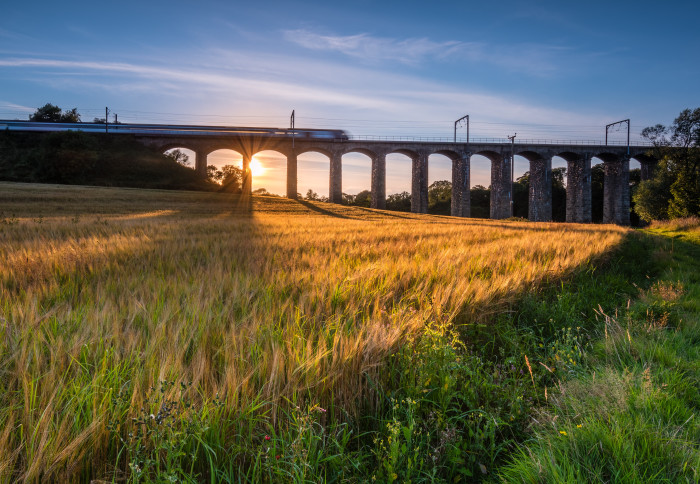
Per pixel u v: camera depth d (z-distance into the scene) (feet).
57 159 221.05
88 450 6.32
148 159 255.09
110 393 6.93
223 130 255.50
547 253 30.35
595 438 7.41
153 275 18.03
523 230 60.90
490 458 7.97
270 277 17.67
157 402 6.70
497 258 25.54
